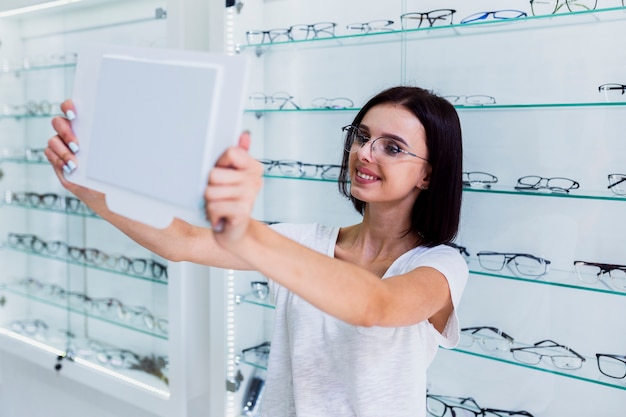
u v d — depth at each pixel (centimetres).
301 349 128
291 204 197
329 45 184
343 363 123
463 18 161
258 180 73
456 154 125
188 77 75
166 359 222
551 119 151
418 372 120
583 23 144
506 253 160
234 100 71
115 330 243
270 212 202
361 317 86
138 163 80
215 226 72
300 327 128
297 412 127
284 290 136
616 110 142
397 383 119
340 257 136
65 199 253
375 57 177
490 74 158
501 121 158
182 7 186
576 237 150
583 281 145
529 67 153
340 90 184
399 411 118
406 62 171
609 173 144
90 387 237
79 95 90
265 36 193
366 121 126
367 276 88
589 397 151
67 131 91
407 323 96
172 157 76
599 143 145
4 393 275
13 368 269
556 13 140
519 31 153
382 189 123
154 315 227
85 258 251
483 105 152
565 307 154
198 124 73
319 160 190
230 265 124
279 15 192
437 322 124
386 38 173
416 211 128
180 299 194
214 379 192
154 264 225
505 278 162
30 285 278
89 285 252
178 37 187
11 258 278
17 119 267
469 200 165
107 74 86
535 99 153
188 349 205
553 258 154
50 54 252
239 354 192
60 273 265
